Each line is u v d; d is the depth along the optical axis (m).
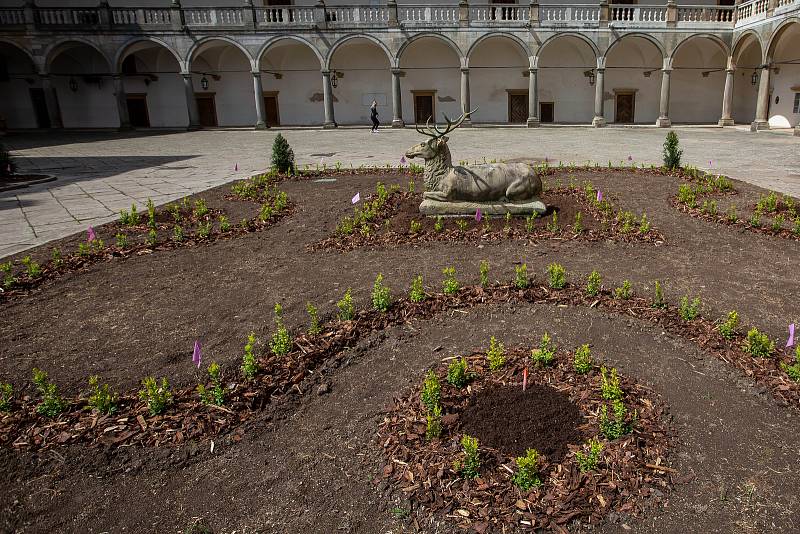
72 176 15.54
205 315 5.79
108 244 8.45
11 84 34.62
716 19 30.58
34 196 12.53
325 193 11.95
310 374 4.56
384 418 3.95
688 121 34.94
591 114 35.12
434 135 9.01
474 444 3.27
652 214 9.73
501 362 4.38
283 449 3.70
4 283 6.70
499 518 3.00
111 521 3.14
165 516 3.17
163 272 7.20
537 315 5.57
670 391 4.20
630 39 32.59
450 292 6.07
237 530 3.06
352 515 3.12
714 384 4.29
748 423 3.83
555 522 2.96
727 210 10.02
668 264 7.20
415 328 5.36
